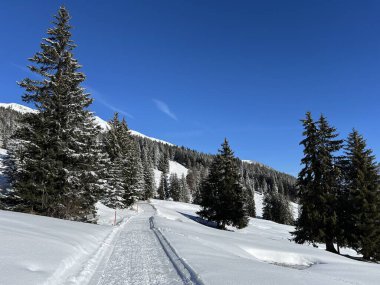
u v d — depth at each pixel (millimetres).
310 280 8422
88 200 25234
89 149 24891
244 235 25922
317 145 27438
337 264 16016
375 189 25969
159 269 8844
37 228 12094
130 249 12359
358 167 26844
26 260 7176
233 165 42938
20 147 21953
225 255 11711
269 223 66875
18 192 21000
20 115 22219
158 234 16938
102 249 11938
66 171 22203
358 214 25297
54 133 22719
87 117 25031
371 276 12922
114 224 25172
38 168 21266
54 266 7328
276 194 99125
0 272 6016
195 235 17781
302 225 27516
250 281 7156
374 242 24281
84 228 15953
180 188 120312
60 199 22297
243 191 42719
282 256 17750
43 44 23656
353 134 28016
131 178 53906
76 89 24234
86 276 7801
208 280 7020
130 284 7383
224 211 41562
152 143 193000
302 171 27609
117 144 51188
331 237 25797
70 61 24125
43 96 23047
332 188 26766
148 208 57688
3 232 9492
